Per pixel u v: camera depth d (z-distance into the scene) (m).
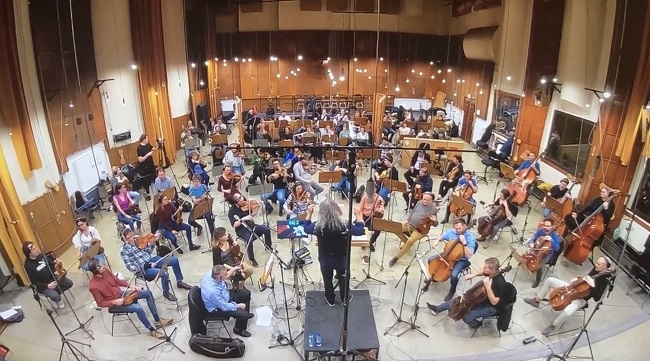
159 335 6.57
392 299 7.46
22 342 6.51
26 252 6.91
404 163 14.05
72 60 10.29
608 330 6.79
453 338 6.60
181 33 16.11
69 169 10.02
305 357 5.81
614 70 9.01
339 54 20.62
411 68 20.95
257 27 20.11
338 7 19.34
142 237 7.41
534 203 11.41
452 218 10.38
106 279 6.43
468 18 17.78
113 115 12.05
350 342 5.84
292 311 7.14
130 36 12.59
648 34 8.01
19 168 8.09
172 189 9.02
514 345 6.47
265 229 8.48
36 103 8.71
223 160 12.26
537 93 12.19
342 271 6.33
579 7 10.09
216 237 7.01
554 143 11.80
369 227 8.15
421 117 17.55
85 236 7.74
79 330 6.76
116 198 9.23
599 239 7.95
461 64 18.42
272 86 20.86
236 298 6.61
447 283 7.93
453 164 11.11
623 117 8.73
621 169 8.80
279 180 10.48
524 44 13.28
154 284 7.87
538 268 7.40
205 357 6.22
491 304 6.38
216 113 19.30
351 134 14.85
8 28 7.64
